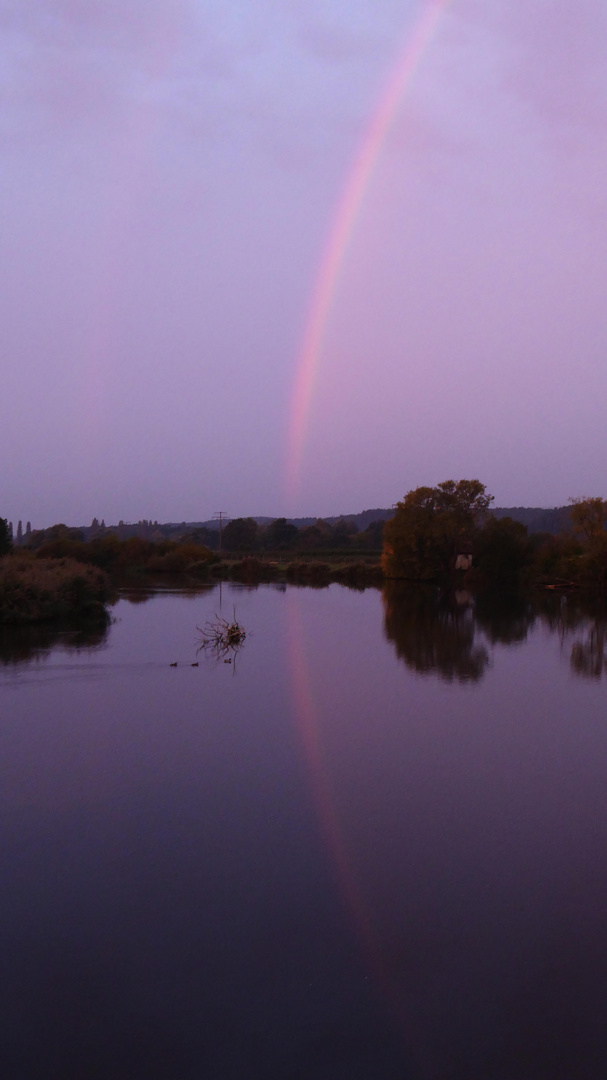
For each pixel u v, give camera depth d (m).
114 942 7.38
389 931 7.57
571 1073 5.60
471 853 9.56
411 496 77.25
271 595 53.91
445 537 74.88
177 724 16.06
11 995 6.55
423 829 10.37
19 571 37.09
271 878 8.81
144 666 22.97
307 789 12.01
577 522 61.22
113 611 40.19
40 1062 5.74
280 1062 5.73
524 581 65.25
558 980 6.73
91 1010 6.34
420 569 75.12
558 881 8.74
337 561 98.69
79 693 19.19
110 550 86.00
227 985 6.67
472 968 6.91
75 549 81.31
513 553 66.94
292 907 8.09
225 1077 5.58
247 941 7.38
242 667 23.14
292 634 31.62
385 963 6.99
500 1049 5.87
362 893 8.41
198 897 8.32
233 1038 6.00
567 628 34.56
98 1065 5.70
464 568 76.50
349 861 9.27
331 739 14.98
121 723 16.12
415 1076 5.58
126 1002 6.45
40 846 9.77
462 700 18.77
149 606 43.62
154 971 6.88
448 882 8.71
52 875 8.90
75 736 15.09
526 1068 5.66
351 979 6.74
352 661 24.58
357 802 11.43
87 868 9.09
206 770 12.99
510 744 14.73
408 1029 6.10
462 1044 5.92
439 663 24.36
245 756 13.84
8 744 14.55
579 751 14.28
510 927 7.66
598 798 11.70
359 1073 5.62
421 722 16.47
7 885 8.65
